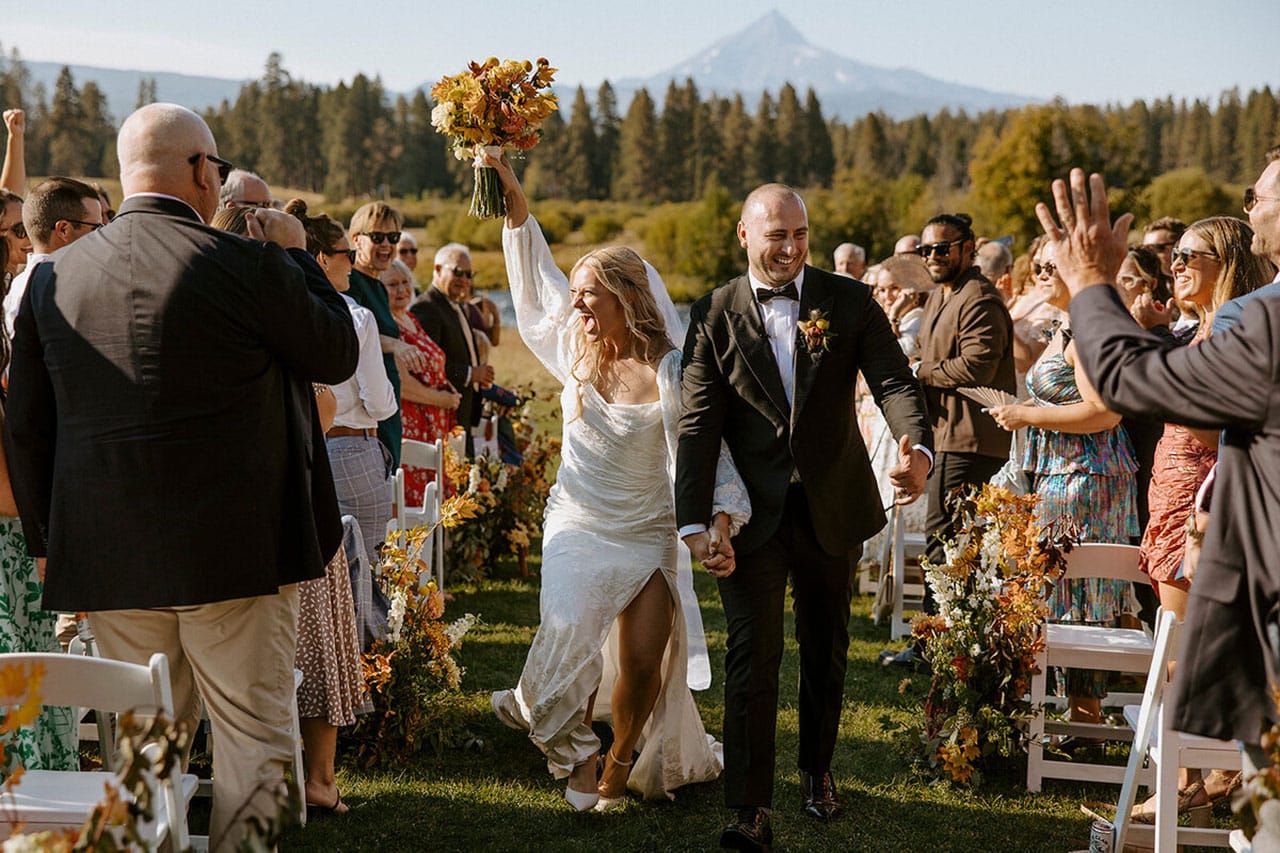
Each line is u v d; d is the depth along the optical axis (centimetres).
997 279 833
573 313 446
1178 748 342
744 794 383
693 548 378
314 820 406
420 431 700
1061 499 486
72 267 300
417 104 11681
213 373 294
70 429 297
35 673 208
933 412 611
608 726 495
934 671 458
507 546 791
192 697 328
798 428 386
